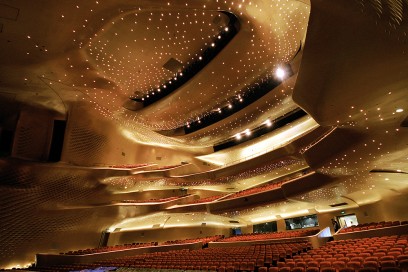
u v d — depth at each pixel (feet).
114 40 29.14
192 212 46.39
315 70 14.62
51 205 33.99
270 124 43.29
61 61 28.43
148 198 49.73
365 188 32.89
